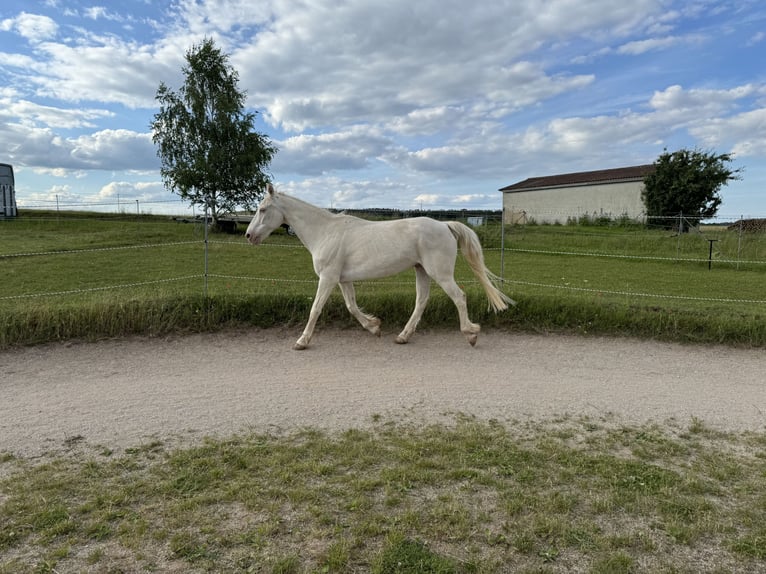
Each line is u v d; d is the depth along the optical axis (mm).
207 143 29328
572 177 52781
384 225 6332
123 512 2771
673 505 2916
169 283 10547
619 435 4004
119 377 5227
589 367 5852
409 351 6328
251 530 2617
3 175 25547
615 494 3021
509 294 8133
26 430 3902
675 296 9820
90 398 4609
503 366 5816
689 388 5188
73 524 2643
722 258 17234
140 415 4223
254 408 4414
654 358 6227
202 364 5699
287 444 3699
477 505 2896
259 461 3389
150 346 6301
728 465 3477
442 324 7398
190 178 28375
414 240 6184
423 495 2998
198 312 6992
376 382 5168
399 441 3779
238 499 2924
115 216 30469
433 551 2467
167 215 32469
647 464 3480
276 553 2434
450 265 6324
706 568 2391
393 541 2516
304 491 2988
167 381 5113
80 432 3879
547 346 6656
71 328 6414
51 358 5789
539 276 13625
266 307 7301
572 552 2488
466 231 6562
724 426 4223
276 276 12664
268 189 6414
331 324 7297
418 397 4770
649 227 24938
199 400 4590
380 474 3238
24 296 7773
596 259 18281
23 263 13523
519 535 2598
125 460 3414
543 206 51625
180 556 2408
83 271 12469
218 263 15055
